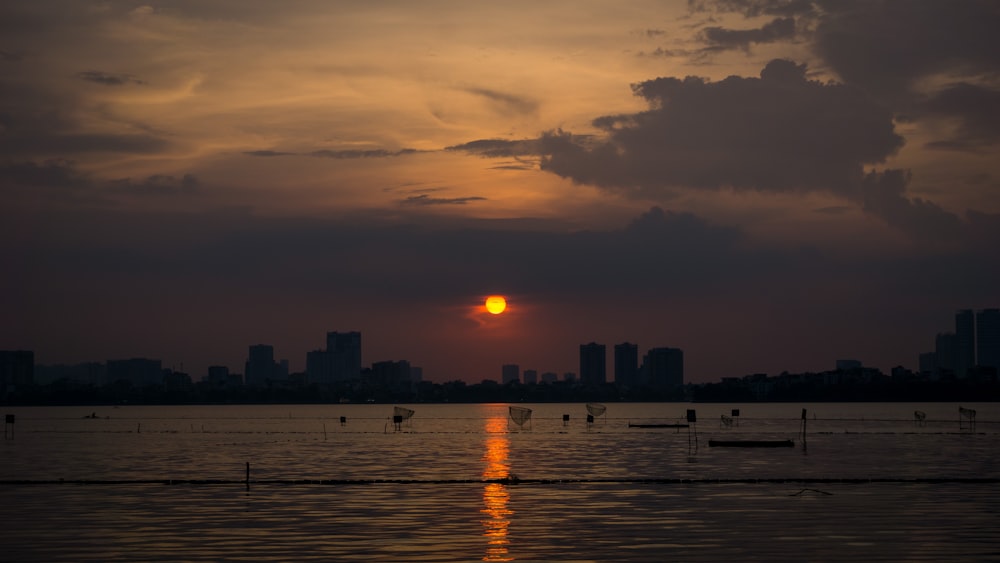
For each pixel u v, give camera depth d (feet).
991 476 286.87
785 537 168.45
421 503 220.64
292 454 419.33
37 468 333.83
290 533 174.81
